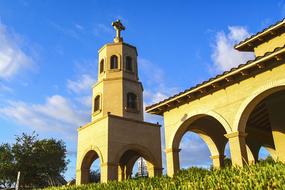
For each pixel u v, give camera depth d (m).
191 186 10.58
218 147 18.47
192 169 13.30
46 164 42.81
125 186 14.12
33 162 41.97
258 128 19.30
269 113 15.38
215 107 14.59
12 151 42.25
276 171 8.77
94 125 24.48
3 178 40.81
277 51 11.95
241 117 13.38
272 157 20.53
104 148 22.53
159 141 25.81
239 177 9.41
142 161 39.03
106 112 25.33
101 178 21.88
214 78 14.30
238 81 13.88
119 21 29.88
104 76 27.14
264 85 12.77
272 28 16.52
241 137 13.20
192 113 15.62
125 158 27.52
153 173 24.12
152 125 25.86
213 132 18.62
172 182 11.74
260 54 17.64
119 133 23.41
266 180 8.61
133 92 26.78
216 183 9.93
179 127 16.14
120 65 27.31
